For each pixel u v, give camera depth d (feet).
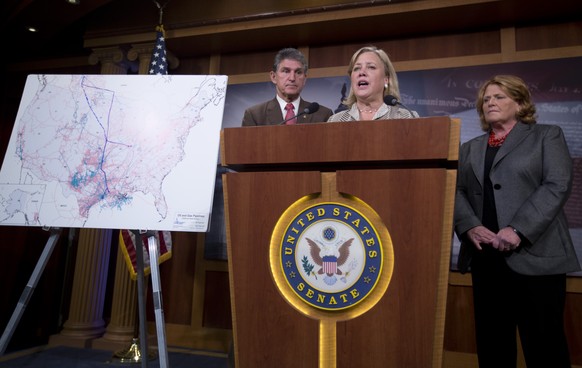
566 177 5.08
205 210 4.34
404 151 2.97
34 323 12.40
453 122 2.94
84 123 4.99
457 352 9.25
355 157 3.07
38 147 4.99
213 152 4.57
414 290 2.84
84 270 11.10
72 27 13.21
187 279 11.37
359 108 5.70
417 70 10.62
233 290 3.21
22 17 11.88
